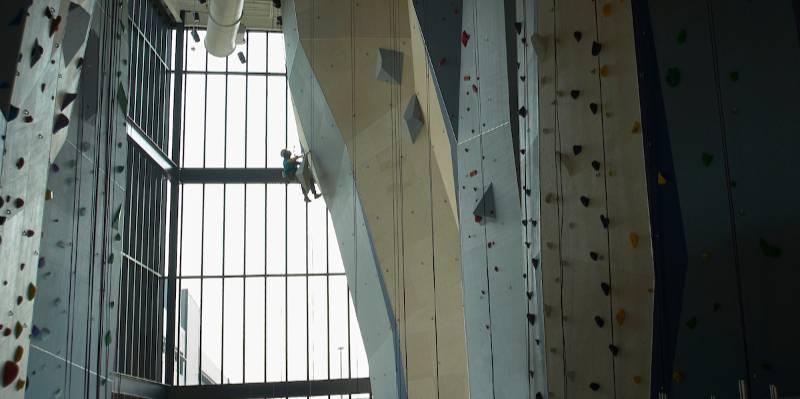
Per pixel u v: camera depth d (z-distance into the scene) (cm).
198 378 2655
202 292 2727
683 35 610
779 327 521
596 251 709
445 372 1377
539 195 786
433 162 1411
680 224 603
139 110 2491
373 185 1462
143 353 2484
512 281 931
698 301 582
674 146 612
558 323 746
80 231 873
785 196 525
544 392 764
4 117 516
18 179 545
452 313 1392
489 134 1002
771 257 530
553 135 764
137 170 2470
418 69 1347
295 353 2734
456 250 1404
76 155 863
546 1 783
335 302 2789
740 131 557
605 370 695
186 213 2778
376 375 1511
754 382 534
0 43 527
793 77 525
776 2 537
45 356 777
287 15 1659
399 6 1521
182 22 2866
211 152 2817
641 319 666
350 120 1484
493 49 1009
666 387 606
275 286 2775
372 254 1449
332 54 1511
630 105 686
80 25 687
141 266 2480
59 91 659
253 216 2816
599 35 722
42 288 777
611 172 700
